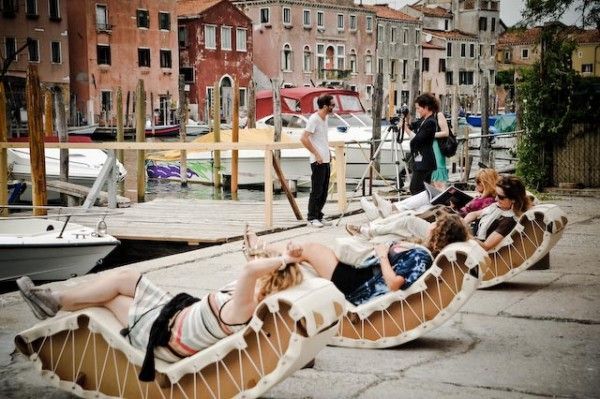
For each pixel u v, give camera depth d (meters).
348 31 86.69
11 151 21.03
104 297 4.62
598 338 6.07
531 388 4.94
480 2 106.44
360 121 25.86
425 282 5.62
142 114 23.97
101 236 11.76
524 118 17.53
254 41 80.06
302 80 81.56
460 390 4.91
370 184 17.20
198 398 4.35
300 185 26.70
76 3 63.53
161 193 25.41
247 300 4.23
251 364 4.21
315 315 4.05
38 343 4.68
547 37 17.28
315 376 5.19
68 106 59.78
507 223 7.73
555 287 7.89
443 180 11.94
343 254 5.84
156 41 68.19
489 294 7.61
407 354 5.68
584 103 16.95
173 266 9.28
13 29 58.19
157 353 4.41
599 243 10.70
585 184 17.22
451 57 102.94
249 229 4.96
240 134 25.41
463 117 56.81
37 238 11.23
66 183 18.11
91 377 4.61
